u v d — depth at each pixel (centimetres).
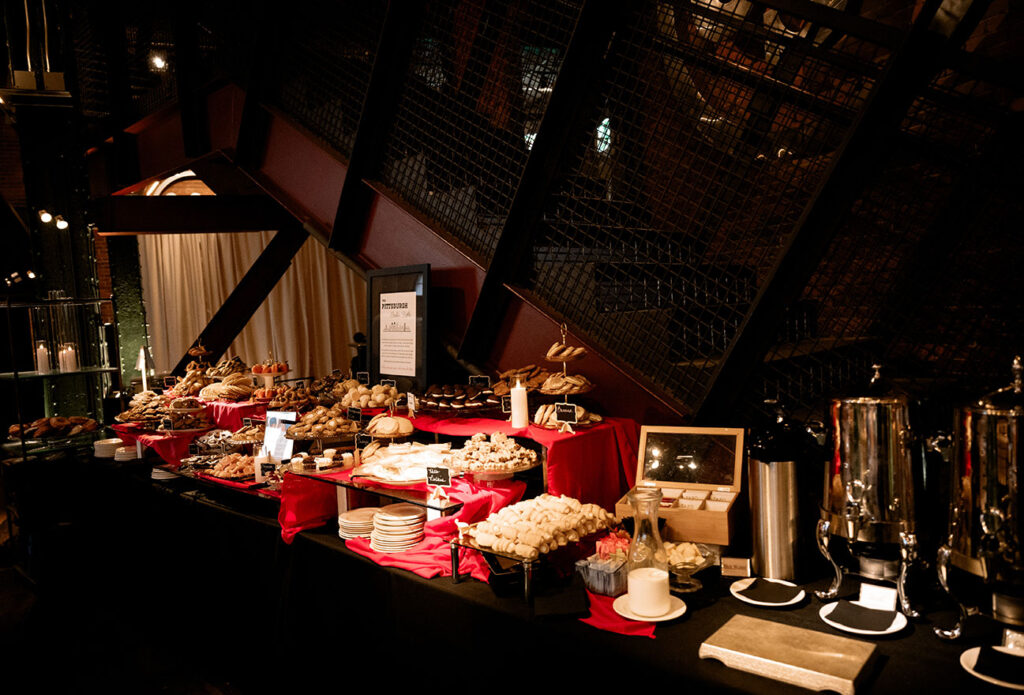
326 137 376
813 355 250
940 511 188
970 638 159
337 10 362
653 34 265
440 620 209
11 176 784
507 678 191
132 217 468
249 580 297
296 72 388
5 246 760
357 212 364
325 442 302
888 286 250
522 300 302
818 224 231
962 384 223
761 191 255
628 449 265
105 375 529
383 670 233
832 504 178
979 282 230
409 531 236
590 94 283
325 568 256
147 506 372
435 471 224
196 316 882
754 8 247
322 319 925
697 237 264
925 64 209
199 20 427
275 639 277
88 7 493
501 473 229
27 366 729
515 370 286
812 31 240
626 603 187
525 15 292
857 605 175
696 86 260
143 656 327
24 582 425
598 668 169
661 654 161
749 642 155
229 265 891
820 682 140
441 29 319
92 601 398
